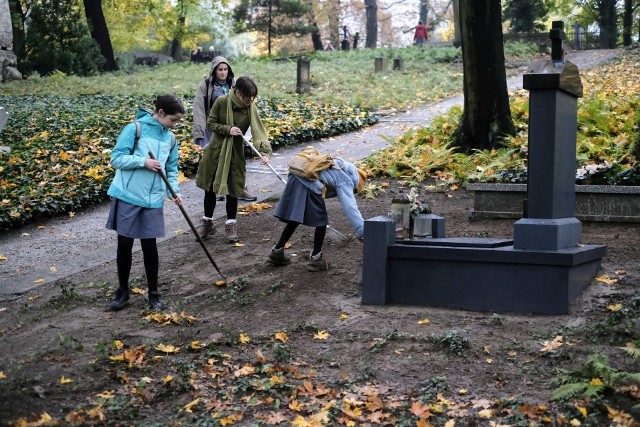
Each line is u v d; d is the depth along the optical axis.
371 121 16.91
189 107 18.31
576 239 6.46
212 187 8.59
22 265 8.47
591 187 8.28
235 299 6.81
